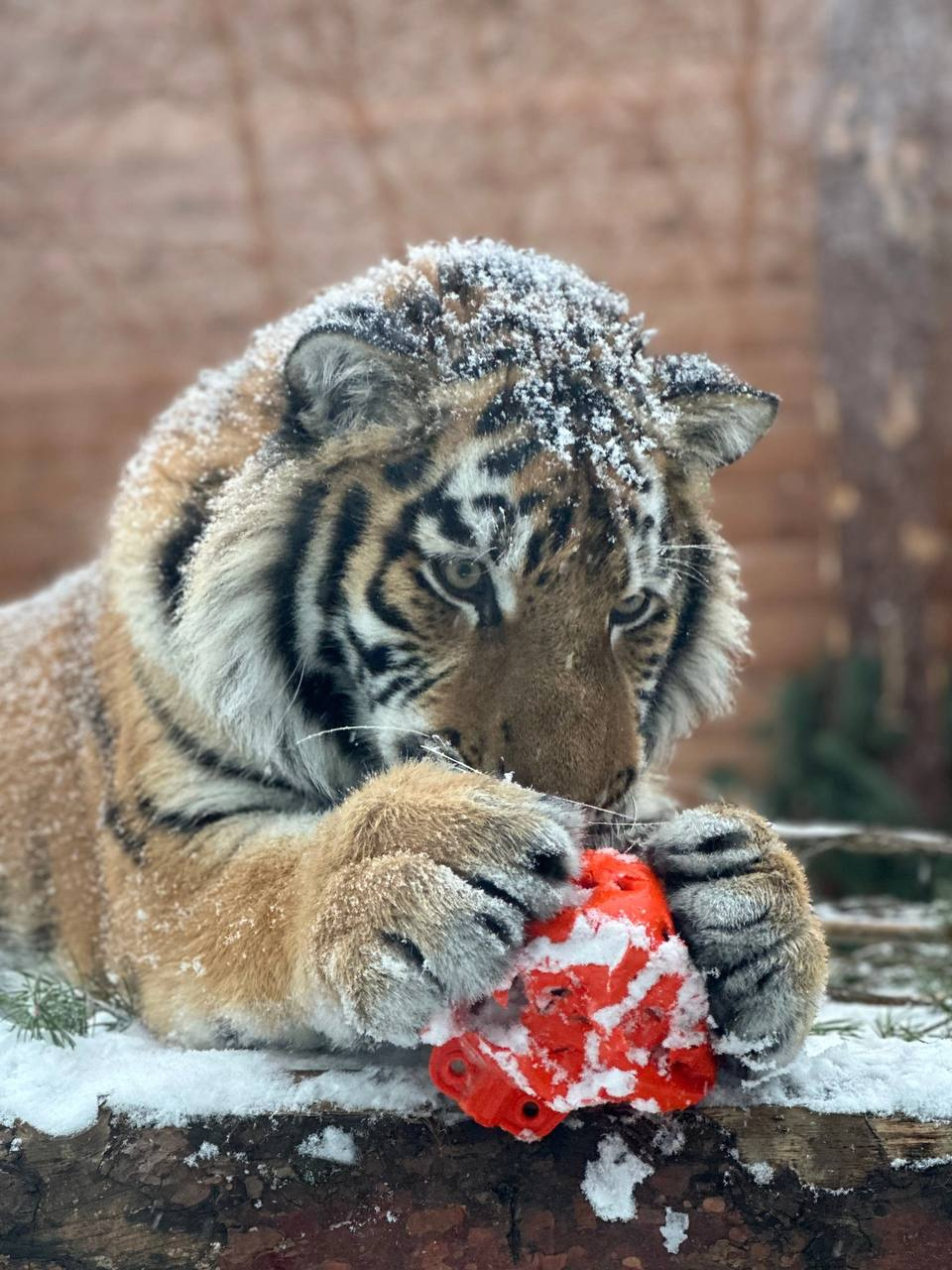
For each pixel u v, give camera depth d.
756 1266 1.08
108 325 4.75
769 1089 1.11
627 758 1.22
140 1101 1.11
